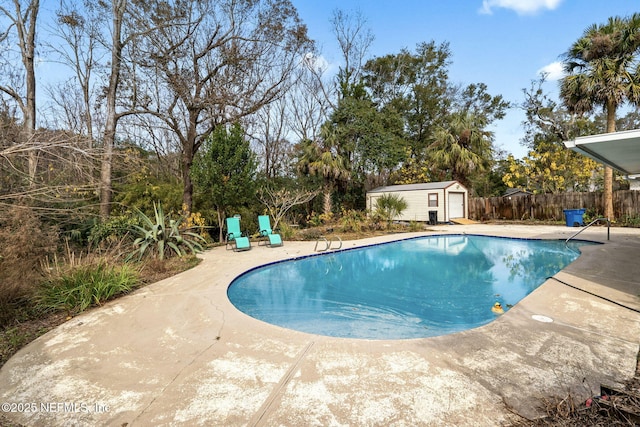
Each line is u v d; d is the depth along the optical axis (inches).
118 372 107.6
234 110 515.5
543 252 374.9
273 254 356.5
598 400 81.0
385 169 886.4
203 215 510.6
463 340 125.8
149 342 131.6
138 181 493.4
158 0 438.9
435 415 81.4
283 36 519.5
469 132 766.5
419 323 174.7
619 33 496.7
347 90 853.2
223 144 452.4
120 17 445.4
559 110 812.6
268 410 85.2
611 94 499.8
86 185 254.8
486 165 817.5
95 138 250.4
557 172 726.5
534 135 901.2
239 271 270.5
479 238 487.5
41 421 83.8
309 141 749.9
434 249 416.2
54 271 203.2
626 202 585.9
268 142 837.2
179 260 308.8
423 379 98.4
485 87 1083.3
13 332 146.7
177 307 177.5
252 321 155.3
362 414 82.6
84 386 99.5
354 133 797.9
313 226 652.1
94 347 127.6
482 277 275.4
